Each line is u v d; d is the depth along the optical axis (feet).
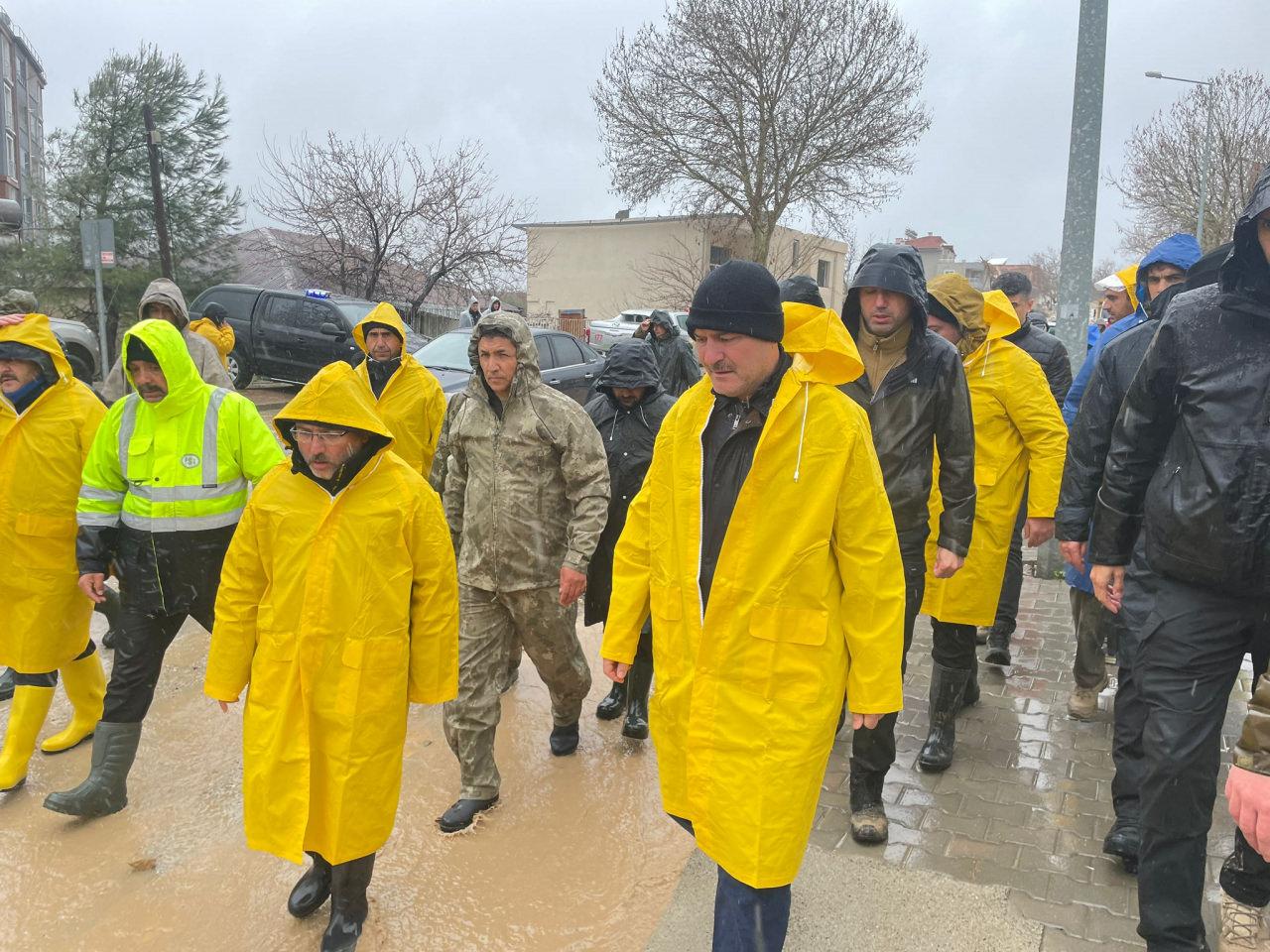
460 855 11.72
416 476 10.12
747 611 7.79
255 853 11.79
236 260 89.76
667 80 101.09
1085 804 12.35
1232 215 89.61
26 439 13.19
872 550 7.80
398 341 18.60
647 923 10.30
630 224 133.49
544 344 41.63
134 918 10.51
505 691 16.83
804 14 96.78
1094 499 11.38
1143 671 8.45
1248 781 6.55
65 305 80.48
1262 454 7.46
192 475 12.18
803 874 10.57
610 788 13.41
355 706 9.55
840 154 100.07
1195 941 8.29
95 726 13.88
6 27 155.22
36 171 104.99
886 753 11.41
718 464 8.05
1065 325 25.29
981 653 18.35
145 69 82.99
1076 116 24.62
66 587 13.57
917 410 11.50
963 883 10.37
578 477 12.86
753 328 7.52
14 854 11.74
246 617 9.84
